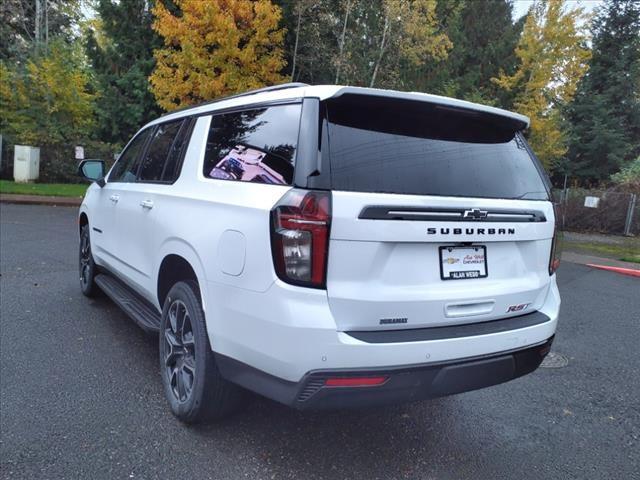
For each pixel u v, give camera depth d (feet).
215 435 10.77
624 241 52.54
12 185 58.90
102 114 73.92
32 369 13.46
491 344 9.40
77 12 99.66
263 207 8.74
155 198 12.86
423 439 11.24
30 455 9.67
